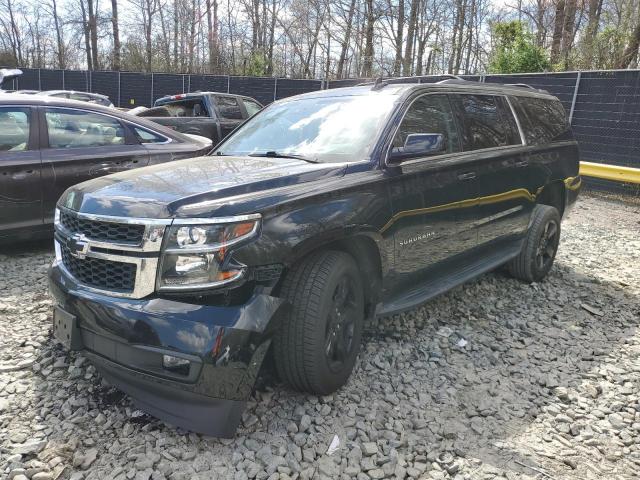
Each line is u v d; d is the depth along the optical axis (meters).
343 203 3.21
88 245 2.88
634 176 10.84
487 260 4.93
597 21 19.69
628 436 3.10
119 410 3.09
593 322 4.74
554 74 12.63
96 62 37.88
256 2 31.75
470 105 4.72
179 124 11.01
